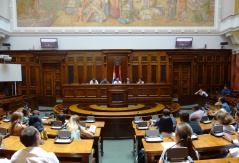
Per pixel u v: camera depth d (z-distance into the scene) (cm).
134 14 1346
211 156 371
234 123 520
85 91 1049
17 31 1316
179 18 1352
